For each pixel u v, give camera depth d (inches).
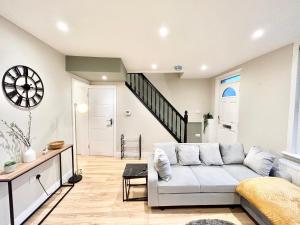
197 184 87.0
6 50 72.1
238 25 75.9
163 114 203.6
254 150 107.0
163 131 185.5
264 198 69.2
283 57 99.8
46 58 99.3
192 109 211.5
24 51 82.0
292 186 76.2
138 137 184.2
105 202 96.0
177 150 116.7
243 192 79.9
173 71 172.4
